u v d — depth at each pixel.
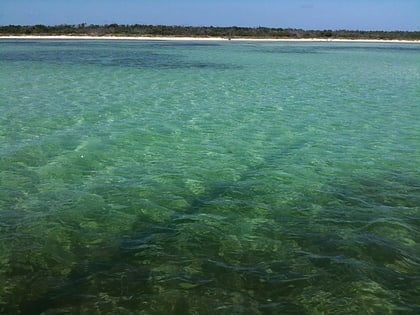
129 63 37.47
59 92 21.81
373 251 6.79
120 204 8.61
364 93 23.50
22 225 7.63
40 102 19.00
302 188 9.57
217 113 17.39
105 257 6.62
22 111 17.03
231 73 31.86
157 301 5.52
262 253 6.76
